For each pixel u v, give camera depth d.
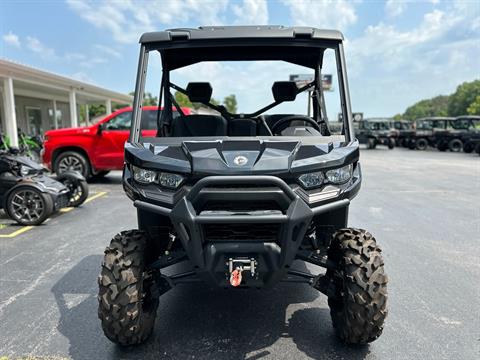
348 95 2.94
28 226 6.20
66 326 3.18
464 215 6.96
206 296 3.68
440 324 3.20
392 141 27.14
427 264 4.52
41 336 3.04
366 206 7.70
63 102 24.64
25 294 3.77
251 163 2.45
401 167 15.12
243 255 2.45
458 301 3.61
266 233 2.47
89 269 4.39
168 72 3.80
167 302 3.56
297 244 2.46
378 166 15.52
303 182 2.48
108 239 5.51
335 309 2.83
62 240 5.47
